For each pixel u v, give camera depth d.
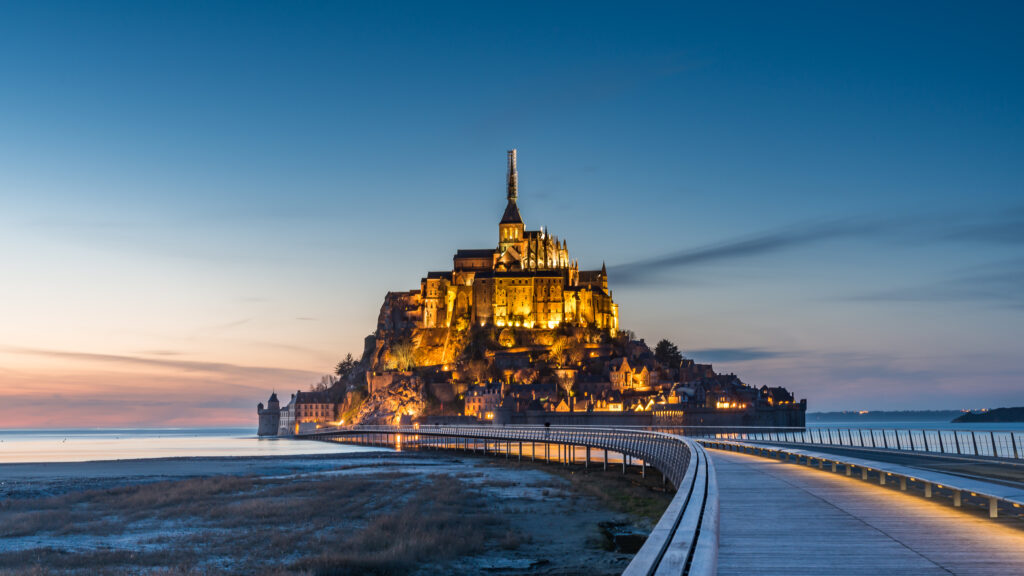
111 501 70.69
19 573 40.75
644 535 53.34
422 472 107.94
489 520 59.09
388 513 62.94
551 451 157.50
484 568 43.00
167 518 60.44
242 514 61.59
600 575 41.06
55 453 198.12
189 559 44.53
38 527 56.00
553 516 61.94
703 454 45.09
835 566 17.20
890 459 49.75
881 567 17.08
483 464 128.62
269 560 44.31
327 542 49.62
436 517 59.28
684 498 22.20
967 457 48.91
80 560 44.16
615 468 107.00
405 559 44.19
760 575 16.30
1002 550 18.98
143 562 43.88
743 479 37.59
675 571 12.97
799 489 32.75
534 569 42.69
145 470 117.19
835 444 74.31
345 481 89.69
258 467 123.19
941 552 18.75
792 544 19.84
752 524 23.06
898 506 27.09
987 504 27.61
